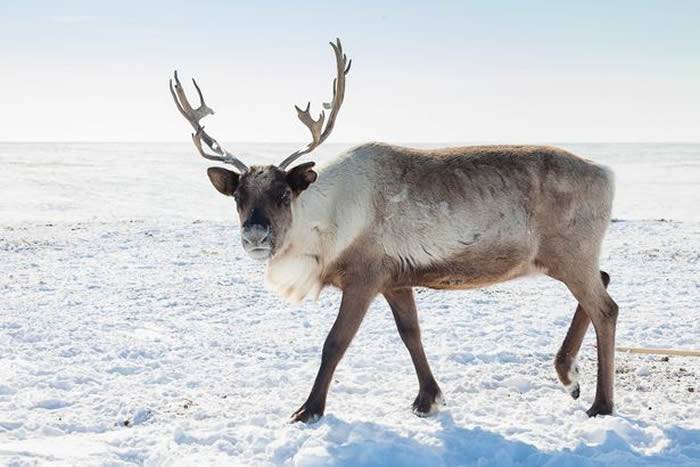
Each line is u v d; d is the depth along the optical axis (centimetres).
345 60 700
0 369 810
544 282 1414
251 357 894
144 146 13450
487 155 676
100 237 1917
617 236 2012
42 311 1122
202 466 544
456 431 609
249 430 612
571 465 546
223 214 3091
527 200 661
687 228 2159
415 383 767
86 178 4816
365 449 560
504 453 564
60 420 661
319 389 646
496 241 662
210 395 740
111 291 1283
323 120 695
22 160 7088
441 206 657
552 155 675
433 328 1033
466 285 680
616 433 600
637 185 5188
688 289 1324
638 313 1133
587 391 741
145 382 789
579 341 711
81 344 931
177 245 1803
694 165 8250
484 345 945
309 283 678
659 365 845
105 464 556
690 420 652
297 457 550
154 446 596
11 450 580
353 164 670
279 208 634
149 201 3591
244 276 1429
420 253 662
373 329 1023
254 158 8862
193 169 6006
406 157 678
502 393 741
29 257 1617
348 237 658
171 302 1203
